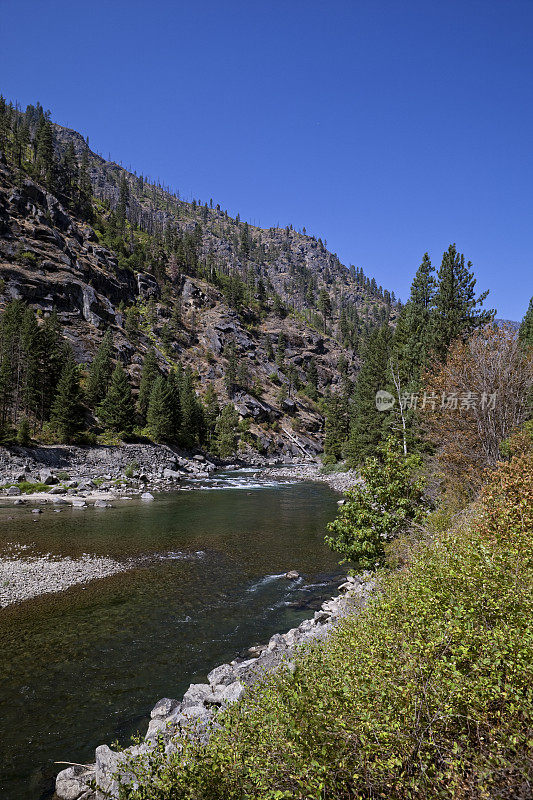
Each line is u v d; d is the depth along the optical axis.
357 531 14.90
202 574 22.02
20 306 89.00
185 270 187.12
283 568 23.19
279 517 37.03
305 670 5.88
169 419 82.06
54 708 11.14
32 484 48.38
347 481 62.00
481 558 6.22
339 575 22.11
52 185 144.12
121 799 5.34
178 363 127.56
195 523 34.00
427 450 30.38
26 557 23.47
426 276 44.84
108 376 86.88
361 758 4.21
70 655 13.86
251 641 14.95
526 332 33.62
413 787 3.89
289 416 139.62
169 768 5.05
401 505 14.84
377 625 6.49
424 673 4.80
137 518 35.53
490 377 20.52
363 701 4.81
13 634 15.22
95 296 115.06
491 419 19.80
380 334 55.53
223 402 126.44
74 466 60.66
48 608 17.44
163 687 12.15
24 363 72.06
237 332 163.75
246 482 66.00
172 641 14.90
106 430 76.56
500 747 4.04
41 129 145.88
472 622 5.09
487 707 4.46
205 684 11.53
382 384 52.47
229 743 5.19
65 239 128.12
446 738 4.50
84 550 25.45
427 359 34.56
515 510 8.29
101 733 10.16
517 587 5.56
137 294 154.00
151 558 24.44
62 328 97.56
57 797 8.14
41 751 9.54
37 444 61.38
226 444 96.38
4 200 116.94
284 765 4.41
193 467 78.75
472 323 34.50
